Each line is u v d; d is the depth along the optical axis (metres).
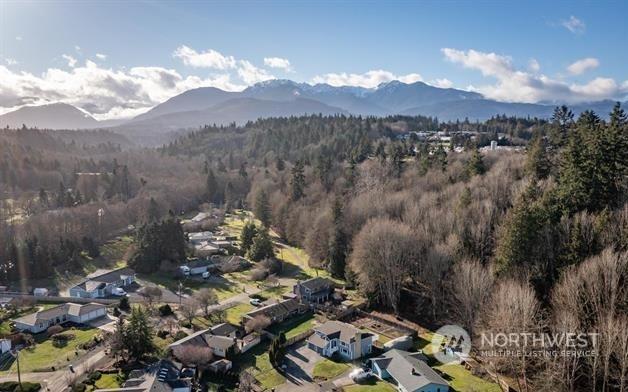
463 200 91.44
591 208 70.81
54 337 76.12
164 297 97.31
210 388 61.03
